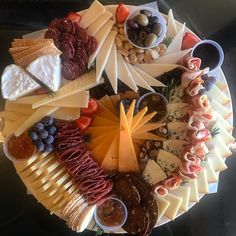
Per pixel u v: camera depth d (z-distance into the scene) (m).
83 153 0.48
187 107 0.49
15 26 0.55
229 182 0.58
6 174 0.57
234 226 0.57
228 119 0.52
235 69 0.58
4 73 0.47
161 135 0.50
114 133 0.49
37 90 0.49
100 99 0.50
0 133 0.50
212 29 0.57
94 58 0.49
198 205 0.57
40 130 0.47
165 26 0.49
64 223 0.57
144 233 0.49
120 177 0.49
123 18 0.49
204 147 0.48
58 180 0.47
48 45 0.47
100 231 0.50
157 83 0.50
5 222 0.56
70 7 0.55
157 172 0.49
